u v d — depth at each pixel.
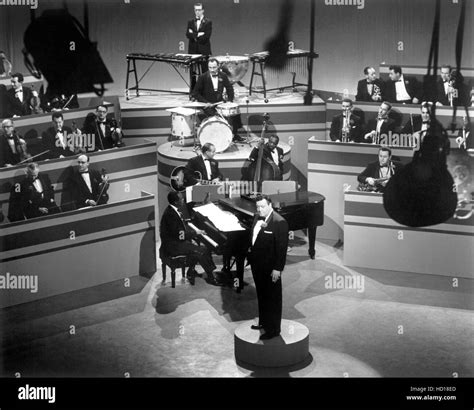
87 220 10.05
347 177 11.37
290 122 12.80
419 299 9.79
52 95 13.45
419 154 10.73
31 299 9.87
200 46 13.20
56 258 9.93
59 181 10.95
